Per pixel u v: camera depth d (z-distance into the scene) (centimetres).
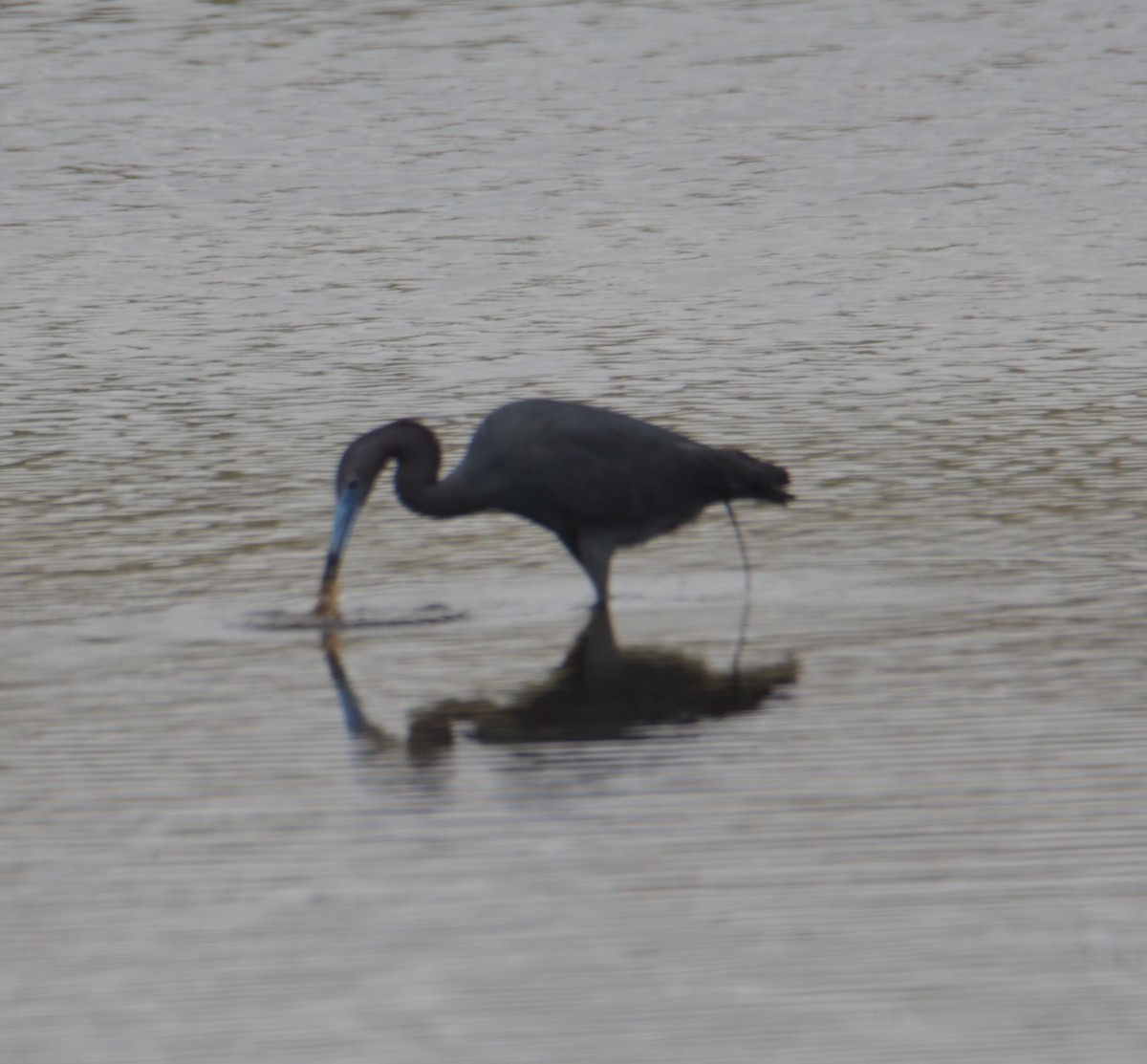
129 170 2970
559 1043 817
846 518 1587
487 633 1366
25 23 4016
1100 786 1058
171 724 1191
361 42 3809
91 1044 822
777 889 949
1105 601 1380
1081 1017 830
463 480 1460
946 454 1739
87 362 2088
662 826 1027
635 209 2730
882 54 3666
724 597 1429
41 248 2583
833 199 2767
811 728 1164
